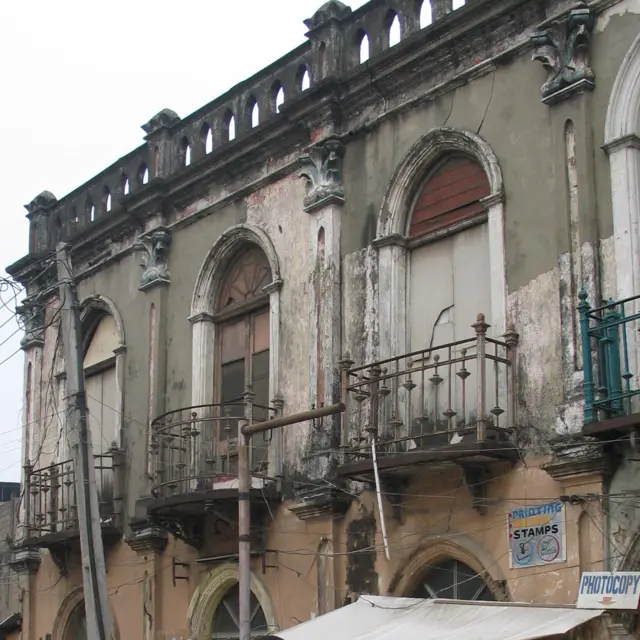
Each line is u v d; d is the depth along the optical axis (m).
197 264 16.84
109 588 17.27
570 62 11.78
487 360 12.23
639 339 10.77
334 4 15.08
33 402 20.81
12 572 21.06
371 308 13.78
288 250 15.24
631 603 9.51
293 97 15.51
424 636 10.23
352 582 13.20
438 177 13.55
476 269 12.90
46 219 21.08
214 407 16.19
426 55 13.47
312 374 14.26
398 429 13.01
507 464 11.73
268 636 11.38
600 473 10.70
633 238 10.98
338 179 14.55
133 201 18.02
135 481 17.22
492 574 11.59
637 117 11.27
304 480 13.95
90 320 19.44
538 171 12.08
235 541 15.05
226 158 16.36
